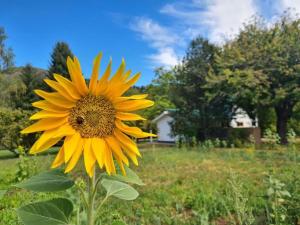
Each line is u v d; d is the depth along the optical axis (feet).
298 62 78.79
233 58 83.05
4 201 17.67
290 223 13.66
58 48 107.76
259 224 13.65
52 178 5.01
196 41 87.61
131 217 16.38
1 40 114.21
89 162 4.86
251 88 78.64
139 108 5.21
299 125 99.30
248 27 88.53
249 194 20.59
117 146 5.10
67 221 5.01
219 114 85.61
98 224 10.29
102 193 18.47
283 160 40.75
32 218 4.91
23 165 26.99
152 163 39.37
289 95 77.97
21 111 66.49
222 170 34.12
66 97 4.95
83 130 5.01
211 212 17.02
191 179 28.63
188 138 82.28
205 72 85.46
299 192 15.57
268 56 79.82
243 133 82.12
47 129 4.89
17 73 119.55
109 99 5.18
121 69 5.13
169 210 18.45
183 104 87.45
